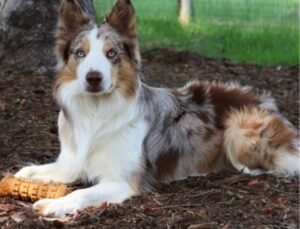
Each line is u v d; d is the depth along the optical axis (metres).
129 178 6.10
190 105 6.78
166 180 6.54
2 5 10.64
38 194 5.93
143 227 5.22
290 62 14.03
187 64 12.70
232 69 12.73
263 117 6.79
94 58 5.88
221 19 18.48
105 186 5.95
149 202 5.84
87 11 10.55
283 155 6.73
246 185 6.29
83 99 6.14
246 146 6.66
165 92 6.65
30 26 10.57
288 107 10.00
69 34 6.20
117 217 5.46
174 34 15.86
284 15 18.92
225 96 7.02
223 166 6.92
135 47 6.23
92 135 6.17
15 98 9.24
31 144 7.59
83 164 6.23
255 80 11.91
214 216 5.44
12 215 5.52
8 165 6.91
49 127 8.19
